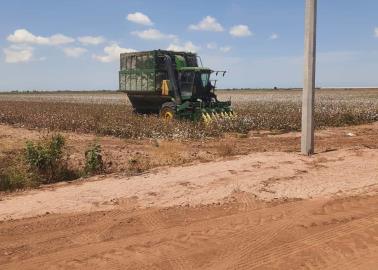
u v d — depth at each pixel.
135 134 19.97
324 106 36.44
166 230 7.14
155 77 26.77
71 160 13.16
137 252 6.28
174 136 19.09
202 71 25.30
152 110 29.06
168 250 6.34
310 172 10.91
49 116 26.09
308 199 8.88
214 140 18.95
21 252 6.37
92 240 6.78
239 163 11.77
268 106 38.94
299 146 16.89
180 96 25.58
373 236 6.85
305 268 5.82
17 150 15.16
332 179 10.32
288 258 6.10
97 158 12.14
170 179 10.34
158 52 26.73
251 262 5.98
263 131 22.94
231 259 6.06
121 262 5.96
